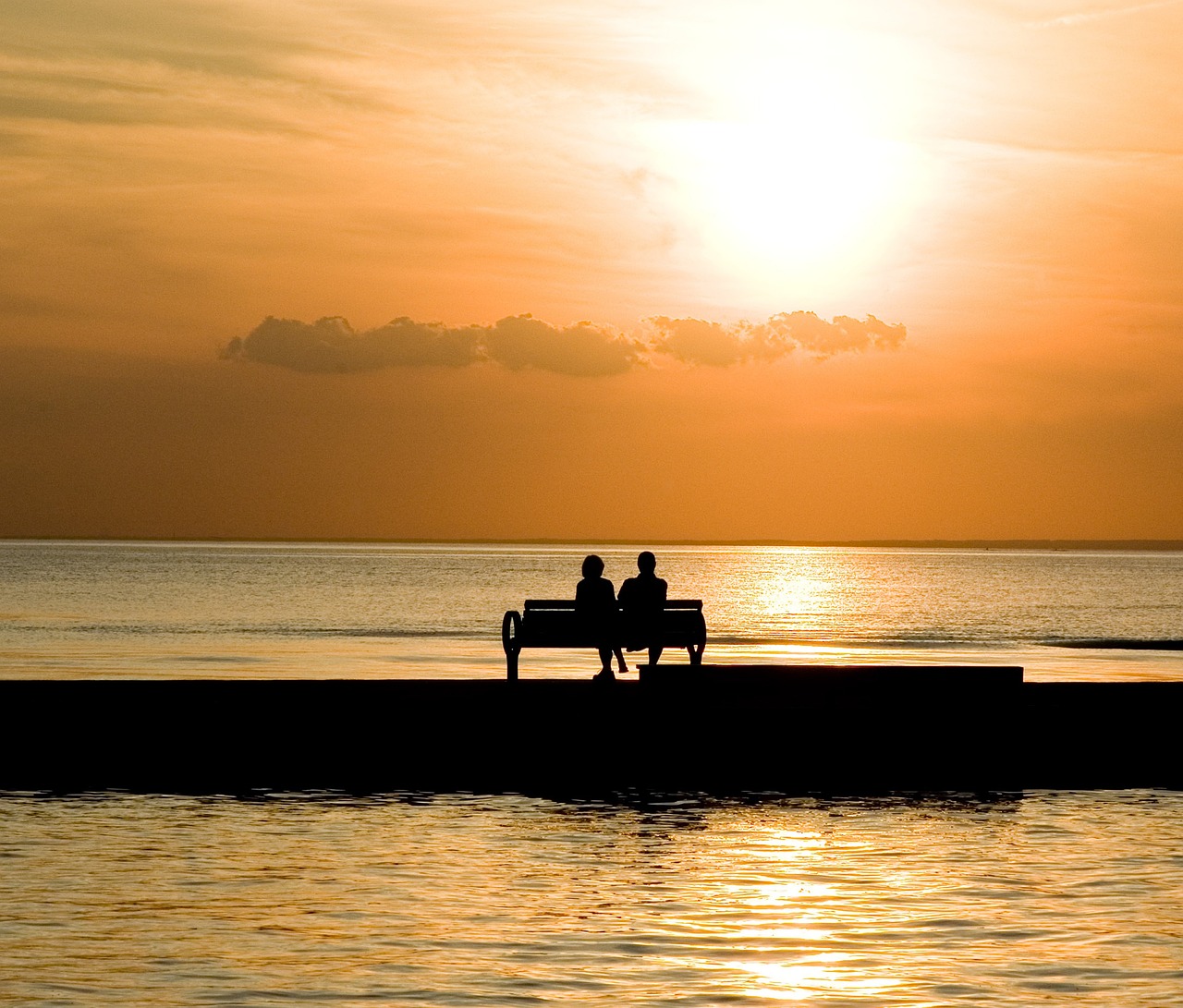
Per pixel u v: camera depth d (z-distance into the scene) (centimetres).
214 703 3158
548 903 1947
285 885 2048
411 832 2456
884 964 1661
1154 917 1883
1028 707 3131
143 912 1889
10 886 2036
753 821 2580
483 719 3111
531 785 2956
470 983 1577
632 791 2898
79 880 2080
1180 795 2878
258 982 1581
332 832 2461
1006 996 1543
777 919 1859
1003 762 3122
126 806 2709
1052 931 1805
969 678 3127
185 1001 1515
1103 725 3147
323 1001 1517
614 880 2092
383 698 3138
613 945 1731
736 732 3092
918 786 2978
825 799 2820
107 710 3158
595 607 3158
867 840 2408
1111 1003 1522
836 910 1909
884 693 3111
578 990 1554
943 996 1542
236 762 3139
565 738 3095
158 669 5691
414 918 1859
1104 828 2527
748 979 1596
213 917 1862
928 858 2255
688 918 1862
